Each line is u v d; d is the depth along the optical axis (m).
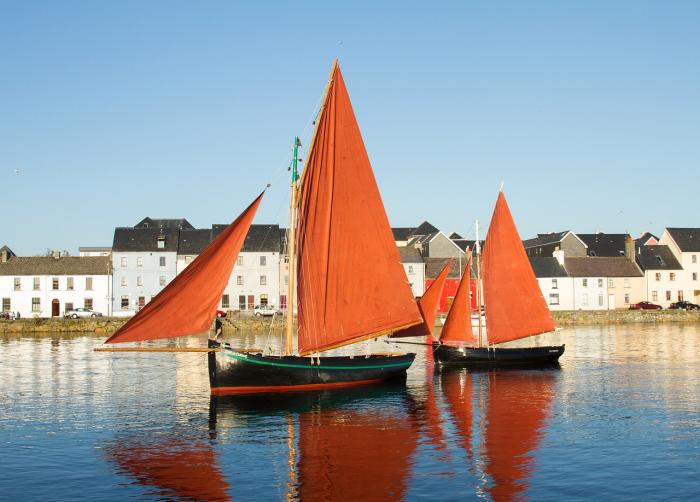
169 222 153.00
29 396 39.50
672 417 32.97
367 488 22.59
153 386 43.28
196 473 24.25
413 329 44.00
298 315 39.38
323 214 39.50
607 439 28.67
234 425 31.53
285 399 37.69
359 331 40.41
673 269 134.50
